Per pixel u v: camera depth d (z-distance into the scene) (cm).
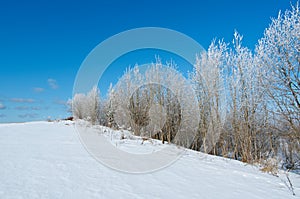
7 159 496
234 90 1091
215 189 425
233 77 1107
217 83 1100
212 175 528
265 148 1138
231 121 1140
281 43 877
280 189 470
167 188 402
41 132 1056
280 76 892
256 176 563
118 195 348
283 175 650
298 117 861
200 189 416
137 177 448
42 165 467
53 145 709
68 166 473
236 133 1104
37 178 387
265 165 763
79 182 386
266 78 941
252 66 1059
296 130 870
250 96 1059
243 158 969
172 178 468
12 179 373
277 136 1048
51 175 409
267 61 939
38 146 679
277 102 908
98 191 355
